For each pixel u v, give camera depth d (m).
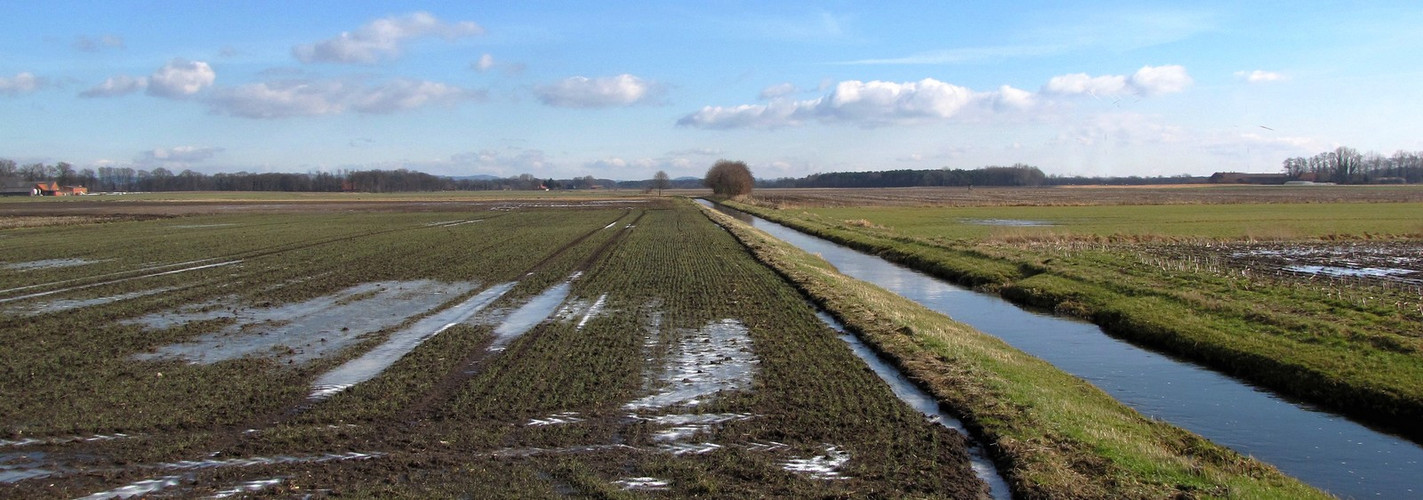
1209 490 9.02
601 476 9.32
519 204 121.25
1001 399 12.25
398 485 8.97
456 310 21.56
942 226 60.78
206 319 20.25
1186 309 20.95
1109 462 9.73
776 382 13.72
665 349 16.41
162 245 43.50
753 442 10.69
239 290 25.58
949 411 12.25
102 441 10.48
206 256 37.09
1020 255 34.44
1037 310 24.55
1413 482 10.44
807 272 28.91
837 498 8.82
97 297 24.03
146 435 10.75
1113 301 23.08
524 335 17.89
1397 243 44.97
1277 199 118.88
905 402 12.74
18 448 10.19
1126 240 47.38
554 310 21.38
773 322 19.47
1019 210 89.62
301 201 137.50
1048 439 10.52
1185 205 99.38
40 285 26.77
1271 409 13.73
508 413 11.88
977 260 34.34
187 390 13.09
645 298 23.42
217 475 9.27
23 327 18.97
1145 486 9.09
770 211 93.19
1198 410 13.66
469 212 91.81
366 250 40.38
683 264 32.91
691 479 9.26
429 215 84.06
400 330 18.69
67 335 18.02
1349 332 16.77
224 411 11.89
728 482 9.21
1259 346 16.72
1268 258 36.41
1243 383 15.49
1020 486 9.08
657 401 12.59
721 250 39.59
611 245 43.00
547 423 11.43
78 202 128.25
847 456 10.16
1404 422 12.75
